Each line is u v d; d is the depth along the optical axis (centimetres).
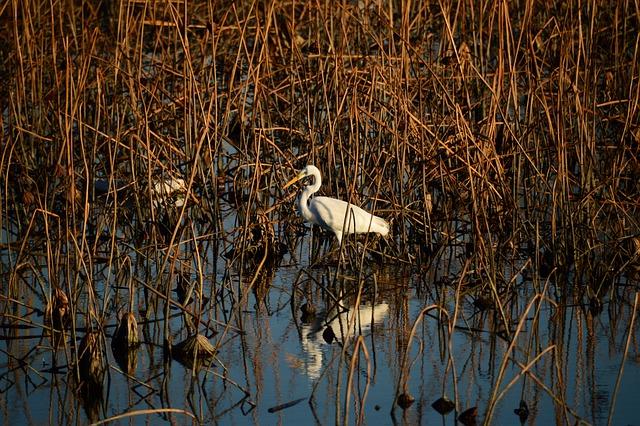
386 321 1255
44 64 1981
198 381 1073
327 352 1152
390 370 1088
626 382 1035
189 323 1241
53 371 1101
